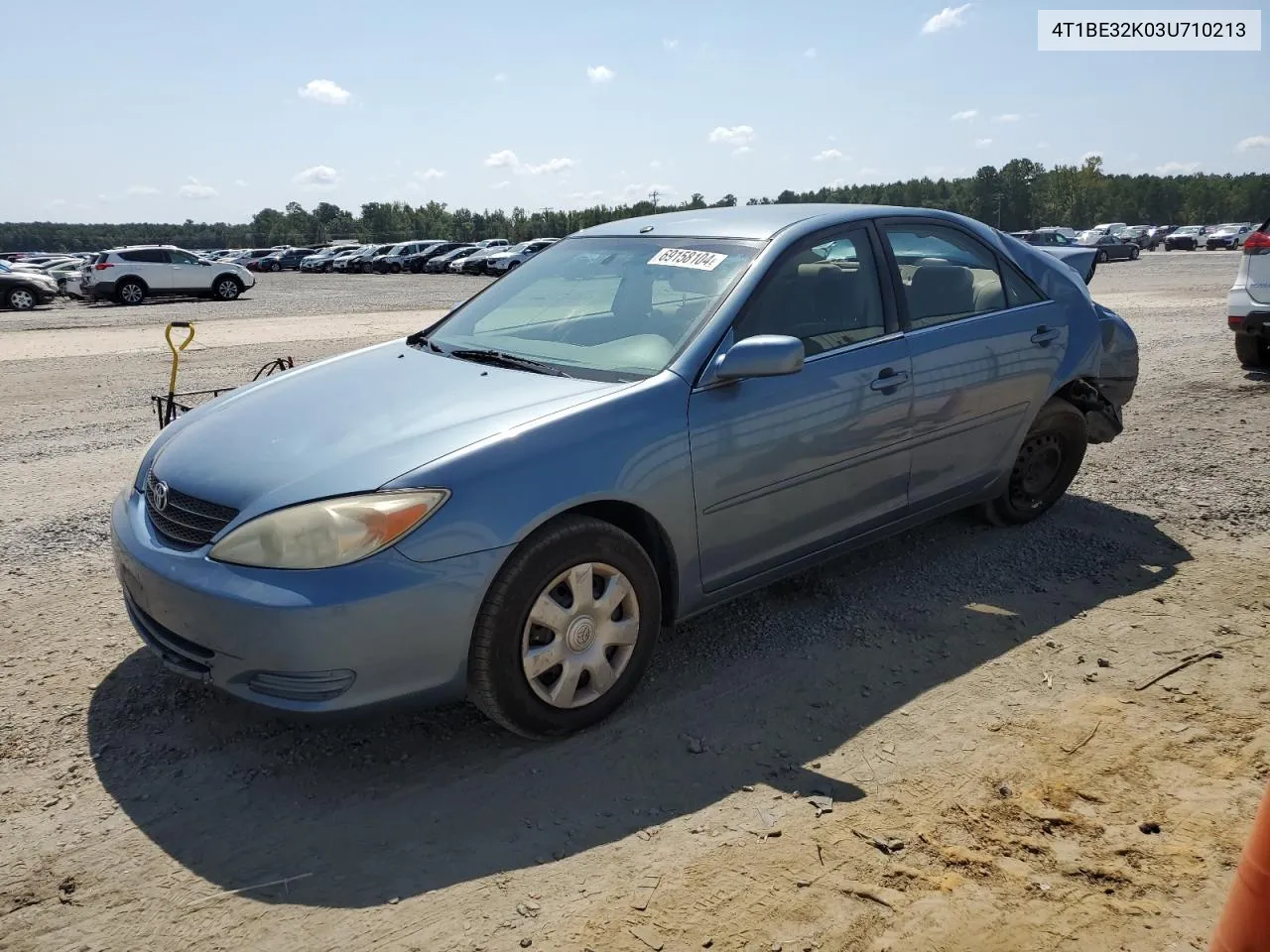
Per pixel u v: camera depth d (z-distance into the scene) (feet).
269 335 51.88
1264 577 14.25
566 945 7.52
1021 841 8.63
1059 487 16.78
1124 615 13.16
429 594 9.20
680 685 11.58
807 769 9.84
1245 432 22.67
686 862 8.47
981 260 15.17
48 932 7.77
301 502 9.26
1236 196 411.95
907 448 13.50
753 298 12.00
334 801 9.46
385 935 7.69
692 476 10.97
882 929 7.61
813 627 13.03
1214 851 8.43
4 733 10.61
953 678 11.60
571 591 10.14
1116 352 17.39
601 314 12.81
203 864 8.59
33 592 14.52
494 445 9.79
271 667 9.08
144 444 24.58
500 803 9.39
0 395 32.42
